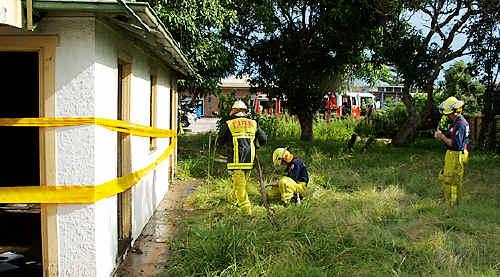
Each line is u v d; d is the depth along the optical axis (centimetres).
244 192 693
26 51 404
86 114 404
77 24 397
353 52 1636
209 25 1289
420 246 532
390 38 1611
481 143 1609
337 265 473
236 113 720
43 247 414
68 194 408
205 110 4000
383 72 2309
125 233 568
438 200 793
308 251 500
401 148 1650
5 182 745
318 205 718
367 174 1033
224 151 1473
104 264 443
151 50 645
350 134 2067
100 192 419
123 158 561
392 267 473
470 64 1630
